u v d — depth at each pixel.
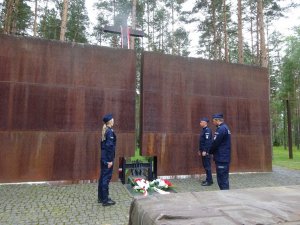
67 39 22.36
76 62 7.12
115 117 7.21
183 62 8.02
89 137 6.98
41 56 6.91
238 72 8.71
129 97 7.38
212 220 1.49
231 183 7.09
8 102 6.57
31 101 6.71
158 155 7.41
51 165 6.68
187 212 1.65
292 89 22.61
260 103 8.93
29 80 6.76
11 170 6.45
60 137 6.80
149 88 7.55
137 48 22.94
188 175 7.65
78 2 23.38
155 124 7.49
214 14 18.70
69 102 6.96
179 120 7.75
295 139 33.59
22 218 4.21
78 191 5.97
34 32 17.67
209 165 6.87
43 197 5.43
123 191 6.03
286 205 1.79
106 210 4.67
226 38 17.97
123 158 6.91
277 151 24.14
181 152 7.65
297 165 11.28
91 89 7.13
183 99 7.88
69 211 4.59
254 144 8.70
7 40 6.73
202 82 8.17
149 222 1.61
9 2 13.82
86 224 4.01
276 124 34.31
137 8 19.94
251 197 2.03
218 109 8.29
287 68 21.50
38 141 6.66
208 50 24.48
